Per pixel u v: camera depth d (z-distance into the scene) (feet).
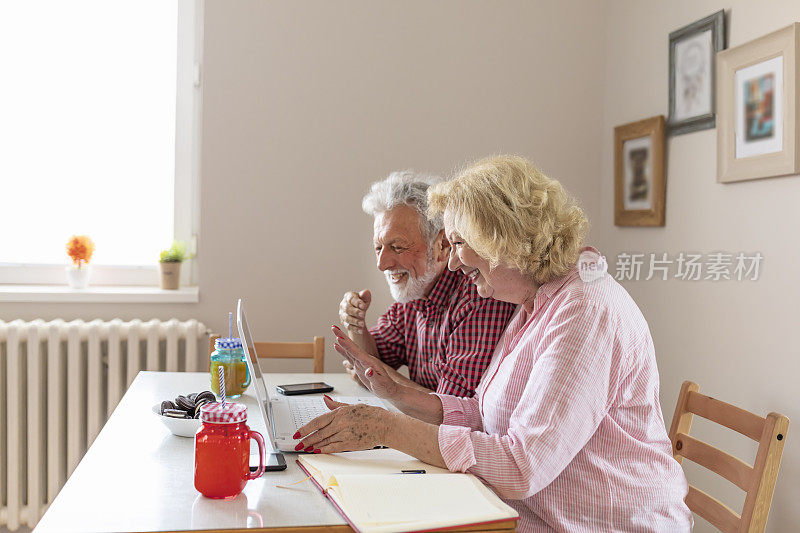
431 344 6.50
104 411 8.89
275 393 6.41
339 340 5.34
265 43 9.16
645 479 4.35
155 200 9.67
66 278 9.43
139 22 9.53
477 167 4.65
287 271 9.30
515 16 9.81
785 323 6.80
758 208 7.15
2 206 9.34
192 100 9.61
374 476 3.98
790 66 6.63
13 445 8.36
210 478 3.76
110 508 3.61
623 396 4.37
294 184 9.28
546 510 4.34
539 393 4.12
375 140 9.47
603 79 10.06
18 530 8.69
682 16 8.35
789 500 6.71
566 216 4.53
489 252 4.39
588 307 4.24
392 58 9.49
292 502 3.79
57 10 9.39
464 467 4.13
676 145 8.39
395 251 6.26
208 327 9.15
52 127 9.42
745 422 5.26
